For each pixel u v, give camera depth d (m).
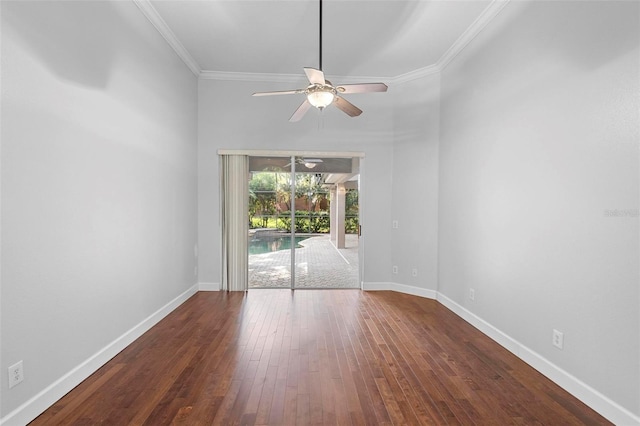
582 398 2.27
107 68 2.78
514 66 3.01
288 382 2.49
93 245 2.61
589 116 2.23
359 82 5.07
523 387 2.45
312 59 4.52
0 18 1.83
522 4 2.90
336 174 5.34
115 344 2.90
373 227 5.19
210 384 2.46
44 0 2.12
